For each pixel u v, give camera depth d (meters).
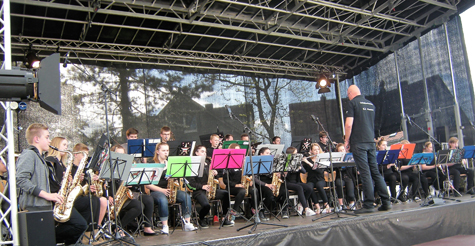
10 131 3.67
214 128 10.95
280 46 10.79
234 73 11.59
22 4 7.59
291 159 6.29
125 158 4.70
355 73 12.62
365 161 5.36
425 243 5.39
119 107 9.81
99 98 9.60
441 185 8.17
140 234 5.40
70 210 4.03
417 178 7.90
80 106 9.33
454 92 10.32
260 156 5.94
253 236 4.20
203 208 5.77
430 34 10.84
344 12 9.66
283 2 8.80
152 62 10.40
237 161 5.62
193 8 8.42
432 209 5.48
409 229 5.19
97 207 4.79
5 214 3.63
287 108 12.06
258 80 11.87
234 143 6.67
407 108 11.42
